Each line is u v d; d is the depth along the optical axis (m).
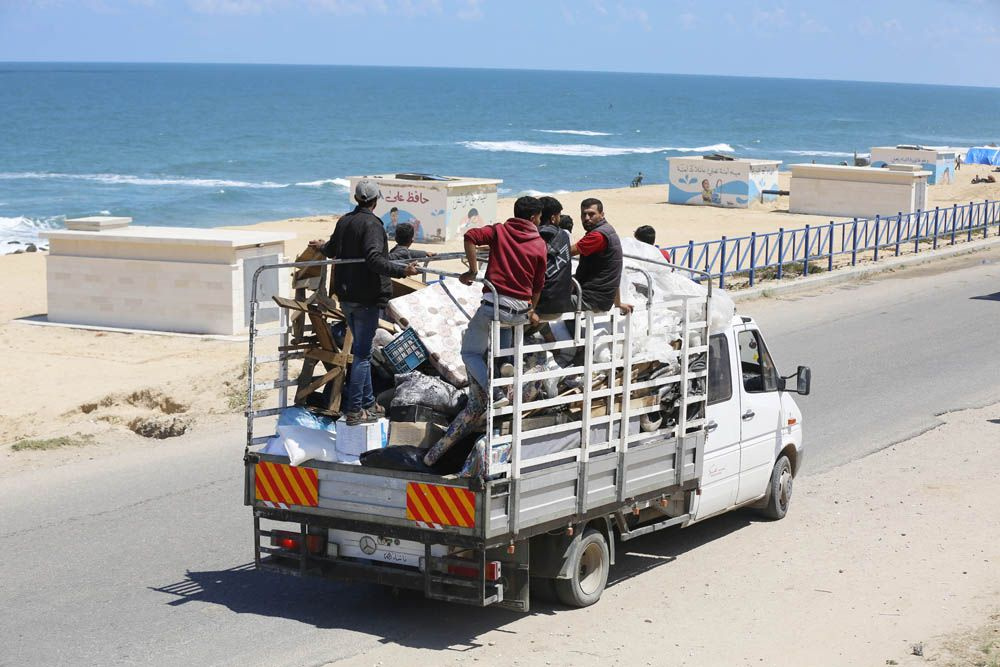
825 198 44.38
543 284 7.39
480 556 7.34
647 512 9.24
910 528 10.41
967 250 34.22
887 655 7.48
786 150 119.50
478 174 82.81
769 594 8.74
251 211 58.75
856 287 27.30
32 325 21.98
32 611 8.22
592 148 115.00
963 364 18.25
